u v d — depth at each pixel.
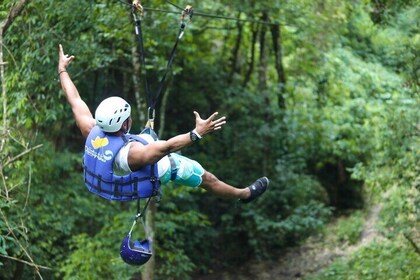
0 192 7.79
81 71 11.88
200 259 17.25
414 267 12.46
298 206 17.92
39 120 10.41
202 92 18.73
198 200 18.12
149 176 5.88
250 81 19.84
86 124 6.38
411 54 11.73
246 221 17.83
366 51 20.52
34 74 9.88
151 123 6.59
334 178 19.44
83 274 12.19
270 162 18.27
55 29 10.39
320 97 18.83
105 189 5.91
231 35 19.20
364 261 14.04
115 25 11.84
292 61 18.84
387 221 13.18
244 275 16.92
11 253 11.87
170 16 12.77
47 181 13.77
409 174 12.37
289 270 16.55
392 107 12.79
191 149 18.17
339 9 15.68
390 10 11.63
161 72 14.52
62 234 13.88
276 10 14.60
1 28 8.06
